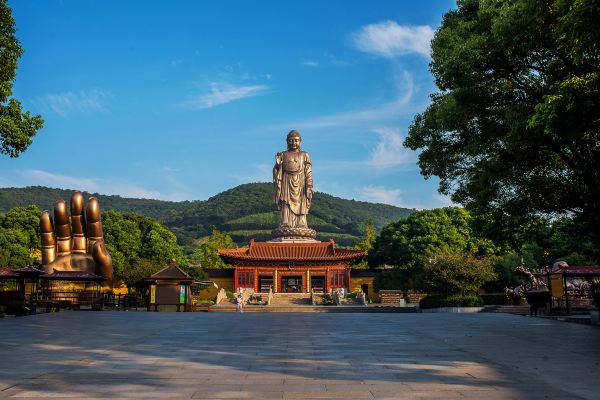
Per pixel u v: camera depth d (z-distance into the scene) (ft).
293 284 334.44
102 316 108.68
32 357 46.29
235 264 297.53
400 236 308.60
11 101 99.81
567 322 94.12
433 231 299.17
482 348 53.36
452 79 82.23
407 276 296.10
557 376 37.55
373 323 88.58
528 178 91.09
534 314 124.88
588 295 149.28
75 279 153.38
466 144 94.94
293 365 41.78
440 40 87.20
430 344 56.49
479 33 80.69
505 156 83.82
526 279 201.26
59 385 33.94
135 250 283.79
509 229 104.99
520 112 76.23
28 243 268.41
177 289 166.40
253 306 237.04
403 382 34.96
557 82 62.28
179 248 299.79
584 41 55.16
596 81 58.70
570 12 52.70
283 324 85.40
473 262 215.51
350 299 260.21
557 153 81.10
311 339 61.11
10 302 109.60
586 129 63.00
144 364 42.34
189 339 61.00
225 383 34.55
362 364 42.29
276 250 301.22
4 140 99.04
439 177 105.40
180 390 32.37
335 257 290.15
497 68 79.51
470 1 88.38
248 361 43.88
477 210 104.47
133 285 228.63
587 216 91.56
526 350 51.88
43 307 141.18
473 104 82.74
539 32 70.85
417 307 223.92
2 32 98.43
